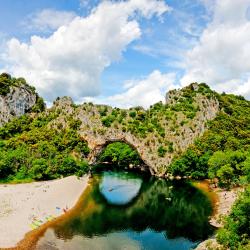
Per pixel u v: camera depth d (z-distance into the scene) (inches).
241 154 4323.3
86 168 5551.2
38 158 4933.6
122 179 5620.1
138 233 2819.9
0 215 2891.2
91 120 6333.7
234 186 4345.5
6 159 4566.9
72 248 2397.9
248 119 7308.1
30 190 3919.8
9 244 2322.8
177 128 6496.1
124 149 7308.1
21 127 6446.9
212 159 4547.2
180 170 5575.8
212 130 6663.4
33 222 2822.3
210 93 7465.6
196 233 2829.7
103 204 3774.6
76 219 3088.1
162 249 2479.1
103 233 2765.7
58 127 6171.3
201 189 4694.9
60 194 3882.9
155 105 7273.6
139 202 3981.3
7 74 7701.8
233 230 2249.0
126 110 6815.9
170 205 3833.7
